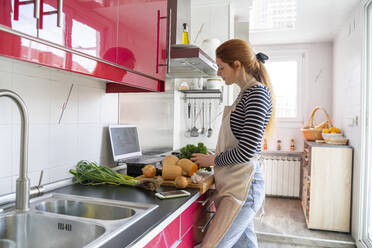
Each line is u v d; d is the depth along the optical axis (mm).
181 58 1784
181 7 2305
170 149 2934
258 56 1586
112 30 1186
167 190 1430
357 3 3041
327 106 4594
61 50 936
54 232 1008
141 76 1492
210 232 1392
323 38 4414
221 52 1530
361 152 2902
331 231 3271
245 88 1460
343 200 3219
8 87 1158
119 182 1487
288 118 4793
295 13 3373
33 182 1297
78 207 1233
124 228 893
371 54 2859
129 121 2115
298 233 3205
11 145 1194
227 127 1479
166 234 1046
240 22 3525
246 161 1379
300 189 4664
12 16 743
